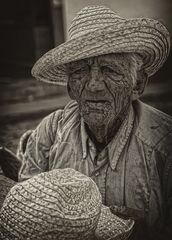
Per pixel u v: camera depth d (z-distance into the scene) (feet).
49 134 4.69
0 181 4.29
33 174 4.71
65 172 3.54
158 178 4.24
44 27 21.72
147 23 3.75
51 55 3.92
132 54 3.94
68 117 4.59
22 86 16.52
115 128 4.23
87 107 3.99
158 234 4.17
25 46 22.50
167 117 4.43
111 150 4.25
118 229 3.81
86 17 3.98
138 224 4.05
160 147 4.22
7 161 5.09
